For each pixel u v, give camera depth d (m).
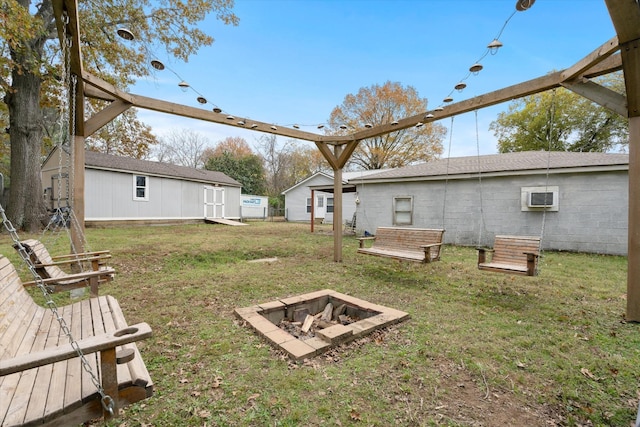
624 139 17.22
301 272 5.25
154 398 1.85
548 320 3.18
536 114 18.72
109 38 8.53
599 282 4.73
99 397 1.24
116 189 12.14
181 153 32.25
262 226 14.98
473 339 2.71
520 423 1.69
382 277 5.02
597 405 1.84
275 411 1.76
